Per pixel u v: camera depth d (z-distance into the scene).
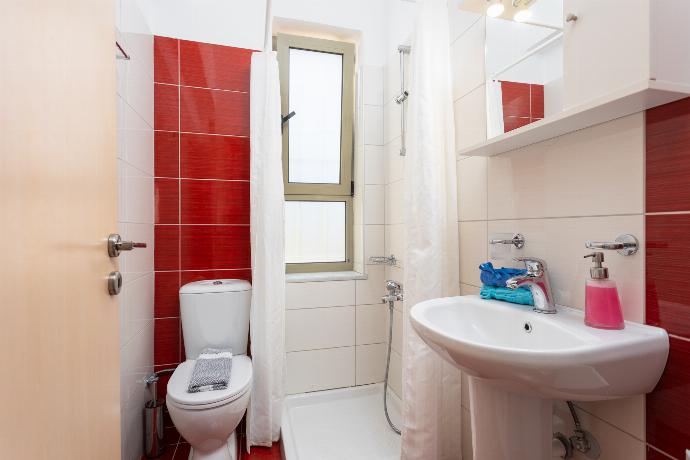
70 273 0.60
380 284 2.05
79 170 0.64
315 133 2.18
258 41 1.92
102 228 0.74
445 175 1.28
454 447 1.26
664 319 0.65
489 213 1.14
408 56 1.79
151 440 1.52
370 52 2.09
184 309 1.62
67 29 0.60
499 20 1.08
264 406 1.57
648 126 0.67
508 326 0.88
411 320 0.85
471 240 1.23
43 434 0.52
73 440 0.61
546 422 0.78
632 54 0.63
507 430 0.78
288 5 1.95
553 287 0.90
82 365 0.64
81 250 0.65
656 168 0.65
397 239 1.89
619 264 0.73
